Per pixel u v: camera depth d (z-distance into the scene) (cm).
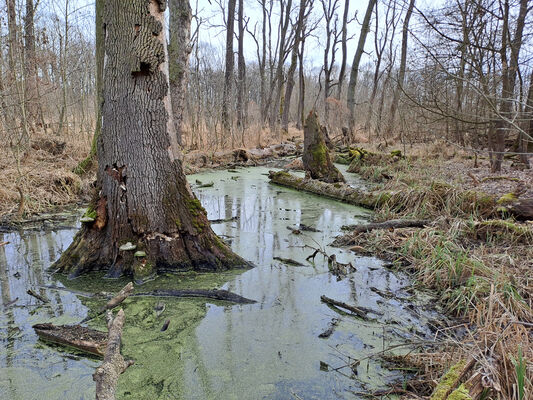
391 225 581
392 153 1252
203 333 321
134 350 297
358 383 261
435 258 443
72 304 361
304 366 279
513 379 214
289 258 496
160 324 334
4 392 246
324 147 1022
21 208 640
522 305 328
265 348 301
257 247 537
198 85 1484
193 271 441
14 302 362
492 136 865
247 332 323
